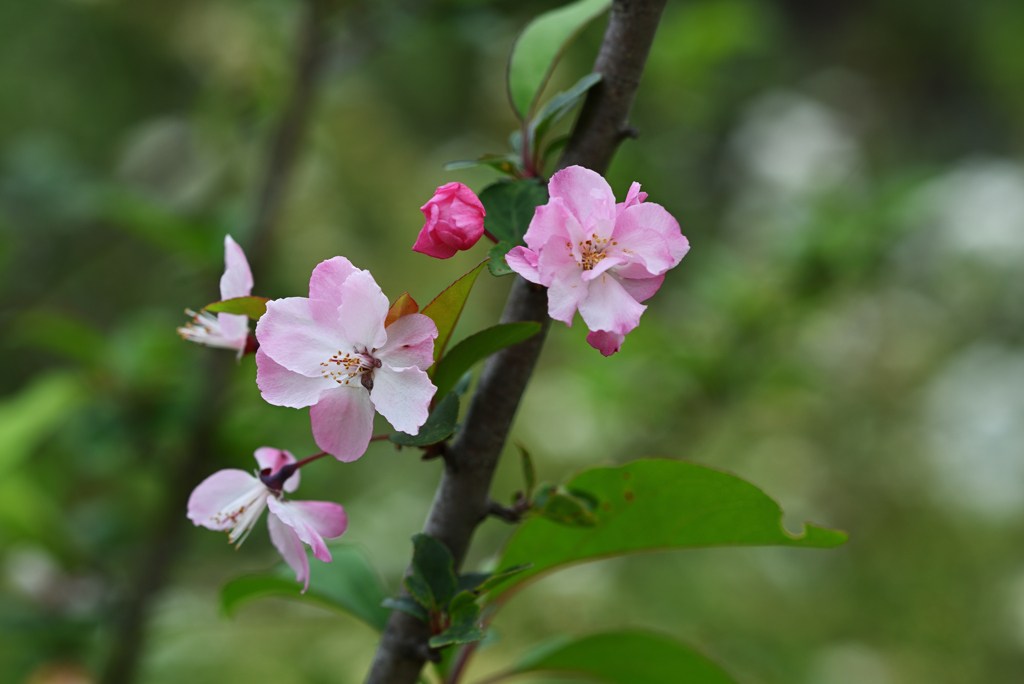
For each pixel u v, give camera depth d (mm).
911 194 1542
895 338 2609
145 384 1340
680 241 793
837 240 1520
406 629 821
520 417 2219
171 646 1611
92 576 1387
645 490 851
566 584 1881
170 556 1305
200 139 1641
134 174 1659
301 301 789
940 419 2727
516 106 846
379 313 787
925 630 2303
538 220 788
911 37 4500
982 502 2600
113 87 2750
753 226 2402
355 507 2215
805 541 854
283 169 1362
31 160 1615
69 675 1300
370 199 2518
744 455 2389
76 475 1818
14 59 2725
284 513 801
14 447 1354
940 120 4402
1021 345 2895
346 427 790
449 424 791
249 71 1543
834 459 2521
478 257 2465
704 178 2814
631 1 819
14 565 1354
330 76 1393
